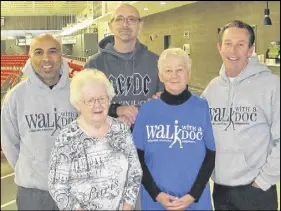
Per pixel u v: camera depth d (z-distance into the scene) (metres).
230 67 1.71
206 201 1.62
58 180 1.38
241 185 1.75
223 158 1.75
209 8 7.26
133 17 1.77
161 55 1.58
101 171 1.41
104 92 1.40
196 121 1.55
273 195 1.78
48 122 1.69
